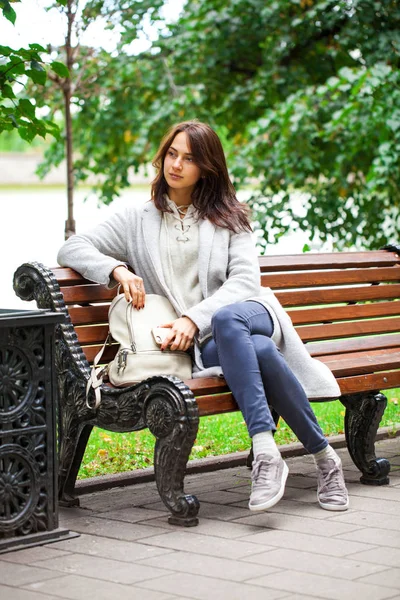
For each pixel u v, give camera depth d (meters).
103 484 4.62
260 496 3.83
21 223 23.47
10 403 3.60
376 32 10.59
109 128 11.62
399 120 9.19
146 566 3.33
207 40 11.39
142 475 4.78
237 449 5.45
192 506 3.84
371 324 5.24
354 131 9.72
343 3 10.59
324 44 11.24
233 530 3.80
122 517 4.04
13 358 3.58
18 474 3.60
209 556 3.44
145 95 11.73
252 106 11.42
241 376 3.94
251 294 4.30
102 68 9.58
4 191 31.48
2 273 15.97
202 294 4.35
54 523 3.71
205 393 4.04
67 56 7.49
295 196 11.12
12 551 3.53
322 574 3.21
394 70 9.84
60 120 12.30
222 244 4.40
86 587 3.11
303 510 4.11
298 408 4.08
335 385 4.29
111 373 4.12
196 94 11.44
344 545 3.56
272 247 11.02
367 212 10.68
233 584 3.12
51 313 3.68
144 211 4.43
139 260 4.38
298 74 11.18
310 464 5.15
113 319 4.21
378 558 3.39
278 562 3.36
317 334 4.95
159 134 11.48
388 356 4.88
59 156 12.04
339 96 10.27
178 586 3.11
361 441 4.59
